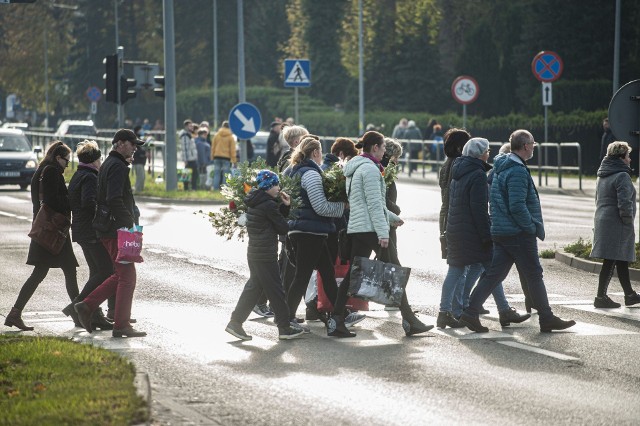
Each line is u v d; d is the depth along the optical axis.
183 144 73.00
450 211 27.55
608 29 122.69
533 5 125.69
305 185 27.05
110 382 19.94
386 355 24.50
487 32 131.62
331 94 161.88
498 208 27.41
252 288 26.34
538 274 27.25
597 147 87.25
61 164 28.17
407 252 43.25
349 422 18.73
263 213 26.06
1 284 35.66
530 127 93.06
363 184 27.06
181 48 191.12
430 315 29.64
